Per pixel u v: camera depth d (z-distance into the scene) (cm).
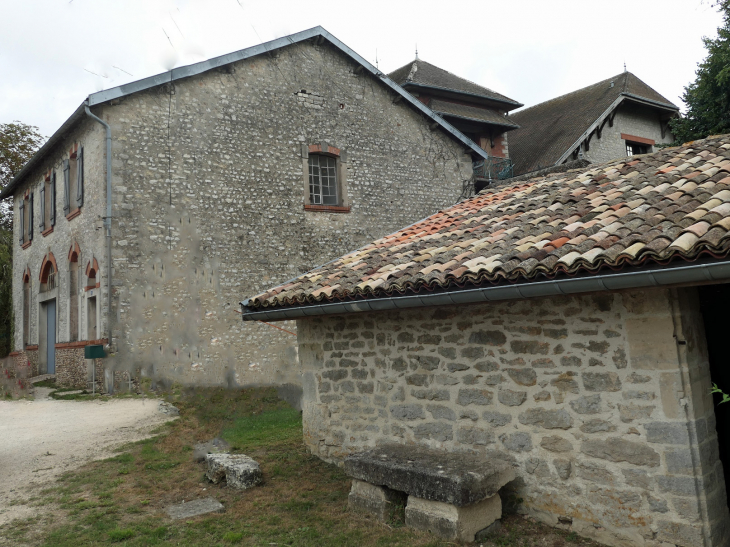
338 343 650
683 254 329
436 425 535
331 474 615
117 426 883
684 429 379
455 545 417
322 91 1480
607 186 562
